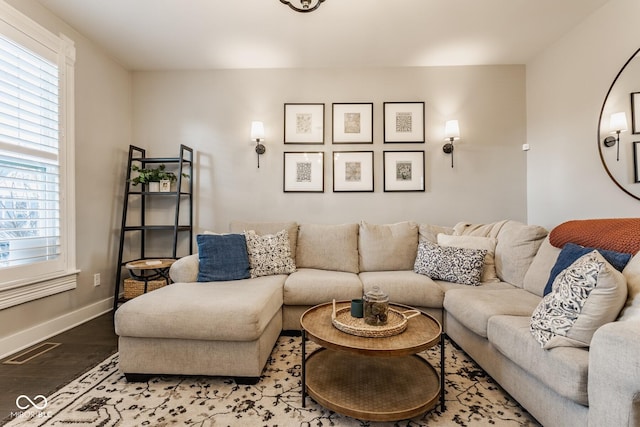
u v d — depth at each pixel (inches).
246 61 132.5
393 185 137.6
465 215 136.9
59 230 100.8
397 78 137.9
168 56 127.7
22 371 75.8
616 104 93.7
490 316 67.8
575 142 109.9
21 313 89.4
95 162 118.3
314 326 64.7
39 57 94.1
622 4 91.4
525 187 136.3
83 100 112.5
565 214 115.3
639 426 37.9
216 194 139.3
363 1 94.0
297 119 138.3
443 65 136.7
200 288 85.1
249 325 67.6
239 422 57.6
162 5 95.8
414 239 117.6
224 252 99.4
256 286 88.0
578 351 48.4
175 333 68.4
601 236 68.9
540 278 81.7
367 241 117.6
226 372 70.0
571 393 45.6
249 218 139.3
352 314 68.6
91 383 70.6
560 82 116.4
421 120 137.3
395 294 94.9
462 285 96.7
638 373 37.2
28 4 91.2
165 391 67.6
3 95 84.3
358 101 138.3
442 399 60.8
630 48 89.6
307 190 137.9
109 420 57.8
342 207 138.3
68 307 105.4
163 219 140.0
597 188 101.7
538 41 118.0
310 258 117.3
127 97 137.7
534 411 55.4
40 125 94.0
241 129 139.3
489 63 135.5
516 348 57.5
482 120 137.0
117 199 130.9
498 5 96.4
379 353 53.4
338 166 138.0
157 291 81.3
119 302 121.5
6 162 85.7
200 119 139.4
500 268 99.3
